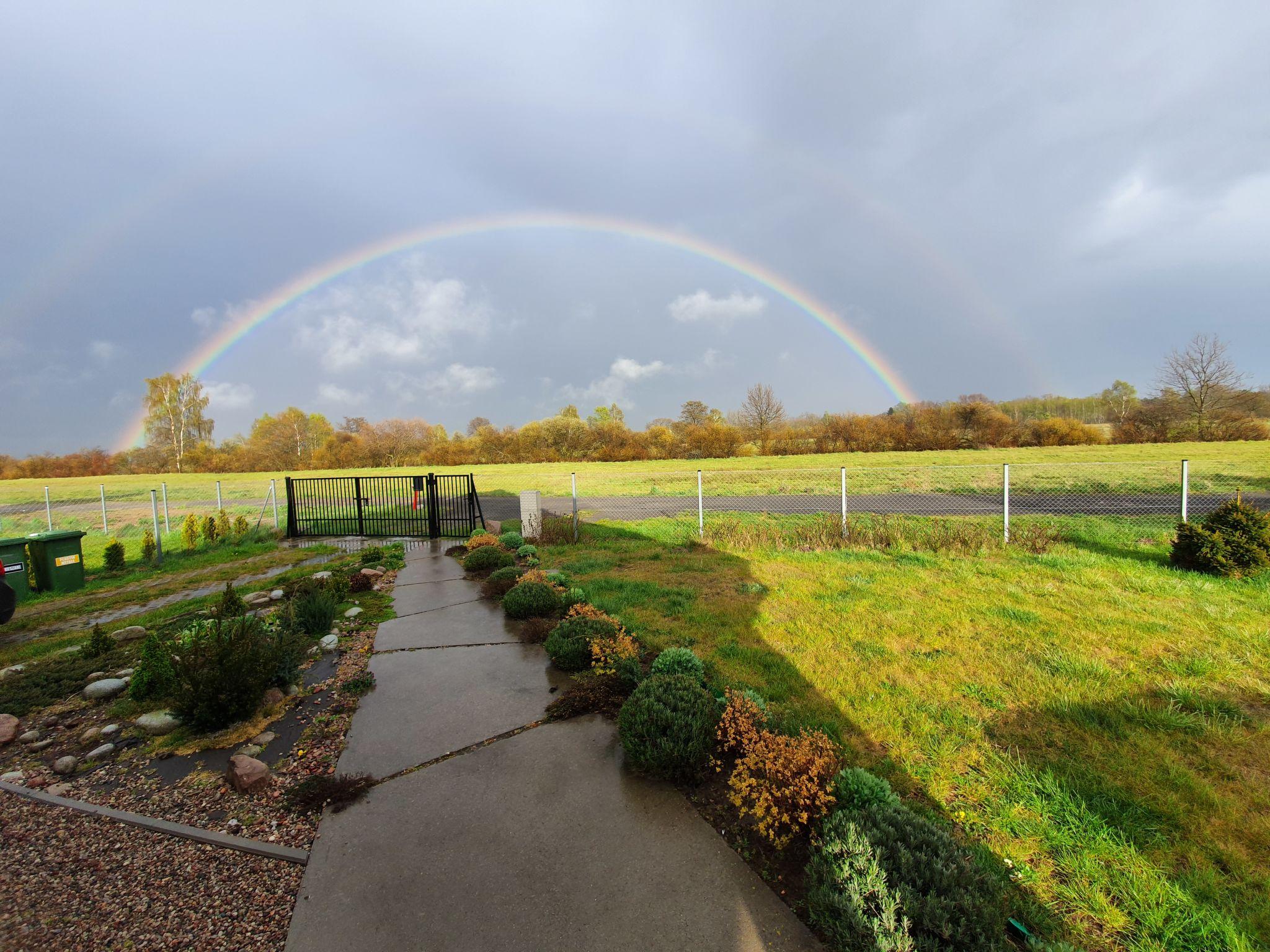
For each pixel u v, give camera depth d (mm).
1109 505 14102
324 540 13727
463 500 19422
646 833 2773
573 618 5375
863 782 2672
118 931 2221
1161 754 3328
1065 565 7789
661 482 24609
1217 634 5168
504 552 9164
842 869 2172
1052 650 4891
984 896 2066
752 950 2086
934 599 6492
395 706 4262
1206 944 2111
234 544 13992
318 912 2312
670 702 3395
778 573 7980
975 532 9359
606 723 3932
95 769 3516
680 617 6086
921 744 3477
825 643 5188
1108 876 2438
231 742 3783
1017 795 2984
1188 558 7422
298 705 4352
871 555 8969
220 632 4145
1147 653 4797
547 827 2826
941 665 4652
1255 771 3182
